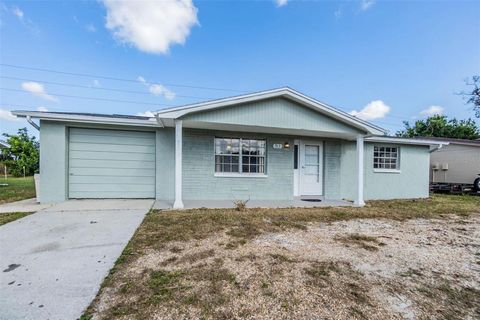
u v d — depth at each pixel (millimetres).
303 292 2322
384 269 2910
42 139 6574
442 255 3416
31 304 2008
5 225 4383
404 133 31125
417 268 2965
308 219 5422
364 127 7512
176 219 5008
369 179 9477
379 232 4555
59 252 3176
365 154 9453
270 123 6898
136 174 7426
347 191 9047
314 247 3621
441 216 6176
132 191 7410
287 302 2143
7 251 3188
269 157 8188
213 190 7742
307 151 8852
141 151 7457
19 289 2248
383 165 9836
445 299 2285
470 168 13219
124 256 3076
